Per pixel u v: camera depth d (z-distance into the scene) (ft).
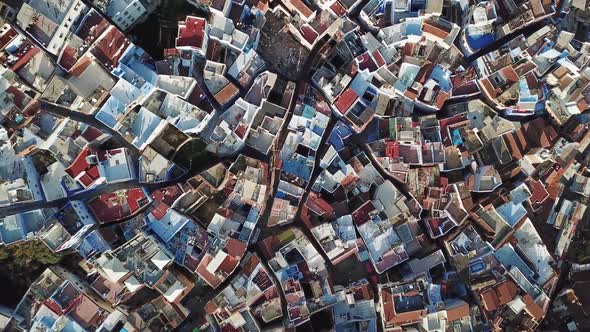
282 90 215.92
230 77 211.41
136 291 207.41
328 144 220.23
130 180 208.13
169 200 207.10
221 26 203.82
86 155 197.16
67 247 201.57
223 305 206.80
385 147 220.84
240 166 211.00
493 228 220.84
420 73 216.13
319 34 211.82
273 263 210.38
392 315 206.59
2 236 193.16
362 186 222.28
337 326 215.10
